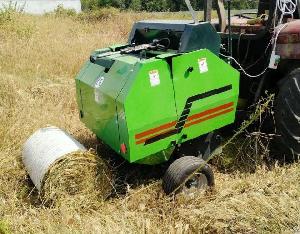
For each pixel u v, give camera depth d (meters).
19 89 6.40
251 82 4.43
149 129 3.45
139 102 3.35
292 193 3.55
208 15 4.12
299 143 4.09
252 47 4.39
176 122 3.58
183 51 3.55
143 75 3.33
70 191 3.54
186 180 3.53
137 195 3.71
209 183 3.75
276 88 4.39
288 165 4.14
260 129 4.45
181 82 3.53
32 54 8.60
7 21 10.60
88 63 4.25
